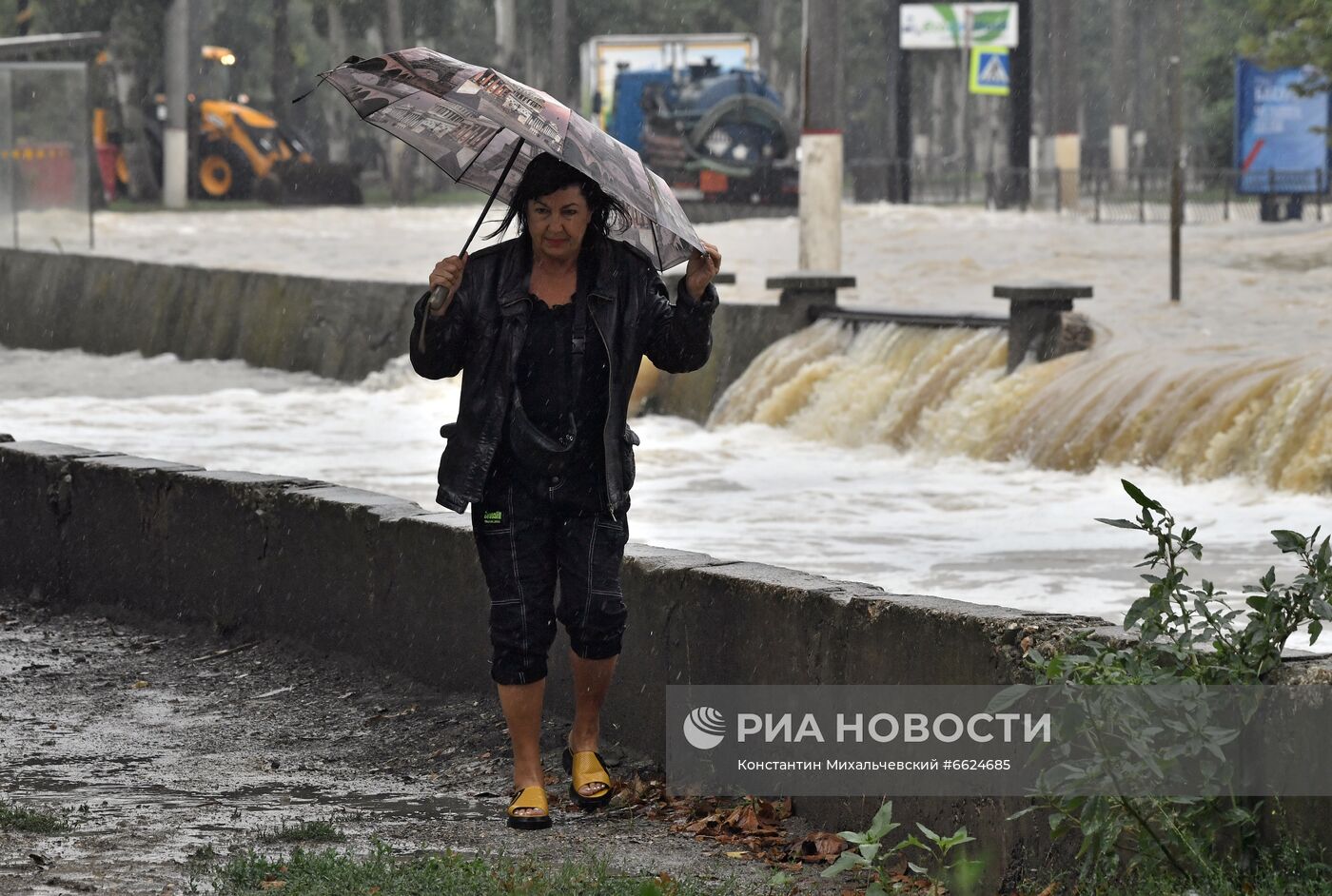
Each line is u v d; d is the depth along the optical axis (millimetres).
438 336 13609
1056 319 36469
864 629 13250
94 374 56531
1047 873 11609
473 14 184625
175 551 21203
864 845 11062
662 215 13375
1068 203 111188
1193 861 10547
